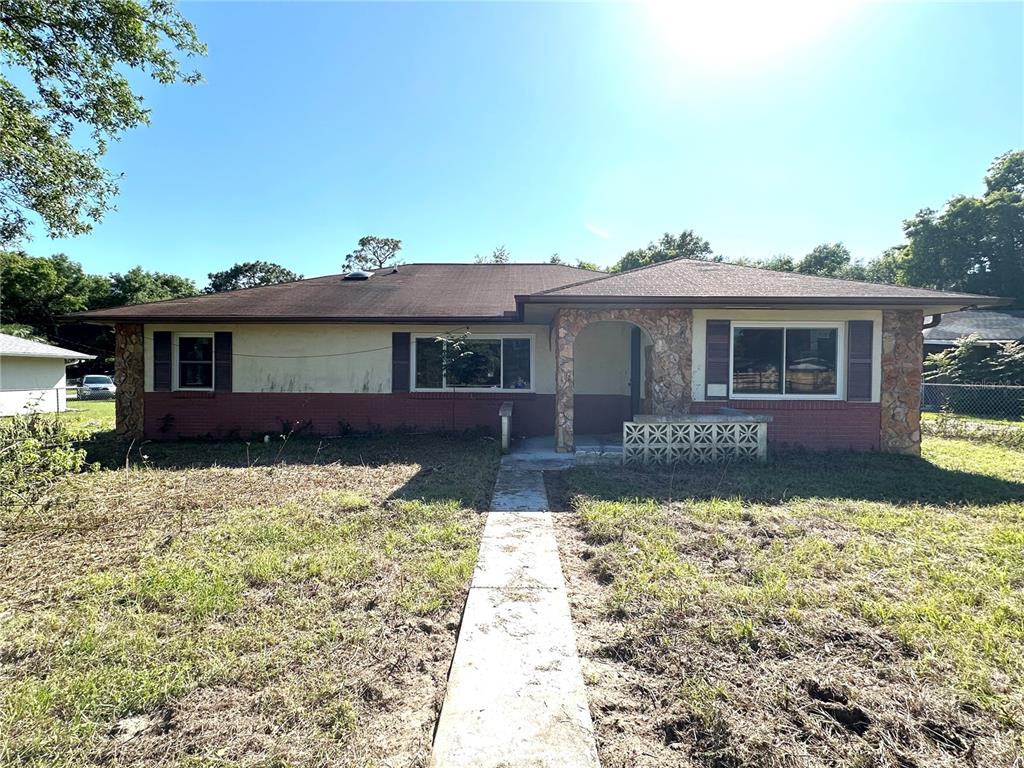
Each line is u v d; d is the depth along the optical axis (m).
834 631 3.06
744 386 9.38
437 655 2.94
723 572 4.00
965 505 5.81
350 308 12.00
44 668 2.75
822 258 46.91
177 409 11.96
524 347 11.95
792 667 2.71
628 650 2.92
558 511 5.88
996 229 30.30
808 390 9.41
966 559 4.17
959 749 2.13
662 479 7.19
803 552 4.32
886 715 2.32
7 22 9.28
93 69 10.52
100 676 2.64
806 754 2.11
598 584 3.89
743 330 9.38
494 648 2.96
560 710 2.41
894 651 2.85
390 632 3.17
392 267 17.17
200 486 7.00
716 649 2.90
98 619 3.30
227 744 2.22
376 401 11.96
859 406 9.33
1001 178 32.50
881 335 9.30
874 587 3.67
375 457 9.24
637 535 4.80
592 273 16.00
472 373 11.98
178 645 2.96
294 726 2.33
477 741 2.20
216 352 11.95
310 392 11.99
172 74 11.12
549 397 11.84
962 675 2.61
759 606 3.37
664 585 3.73
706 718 2.31
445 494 6.43
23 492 5.87
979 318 23.73
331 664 2.82
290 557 4.35
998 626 3.09
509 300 12.73
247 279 61.72
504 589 3.78
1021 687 2.52
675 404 9.34
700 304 8.56
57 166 10.38
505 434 9.64
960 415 16.42
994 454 9.30
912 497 6.18
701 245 48.12
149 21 10.49
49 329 42.03
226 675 2.68
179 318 11.36
